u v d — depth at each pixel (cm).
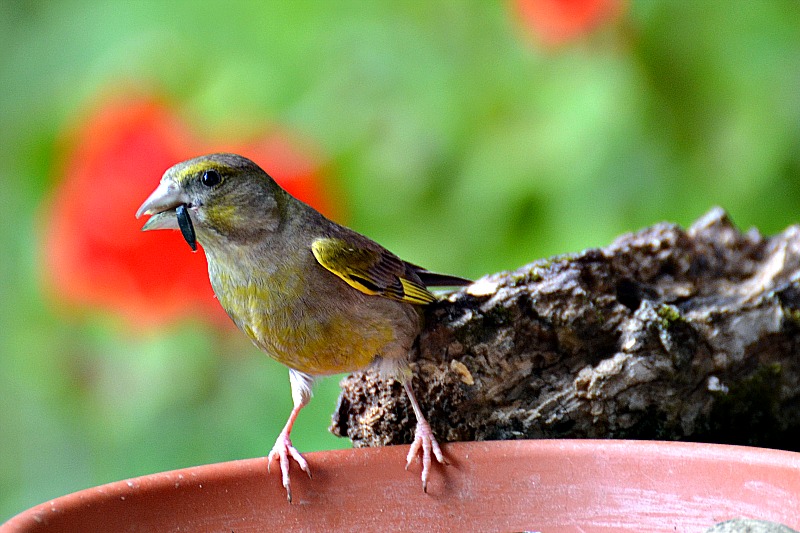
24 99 1281
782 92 1102
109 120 1062
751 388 880
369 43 1138
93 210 1035
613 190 1088
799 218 1098
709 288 902
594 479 742
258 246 831
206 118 1111
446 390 861
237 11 1150
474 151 1111
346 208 1109
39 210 1195
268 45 1141
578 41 1097
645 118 1089
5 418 1195
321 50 1141
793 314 874
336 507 745
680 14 1105
